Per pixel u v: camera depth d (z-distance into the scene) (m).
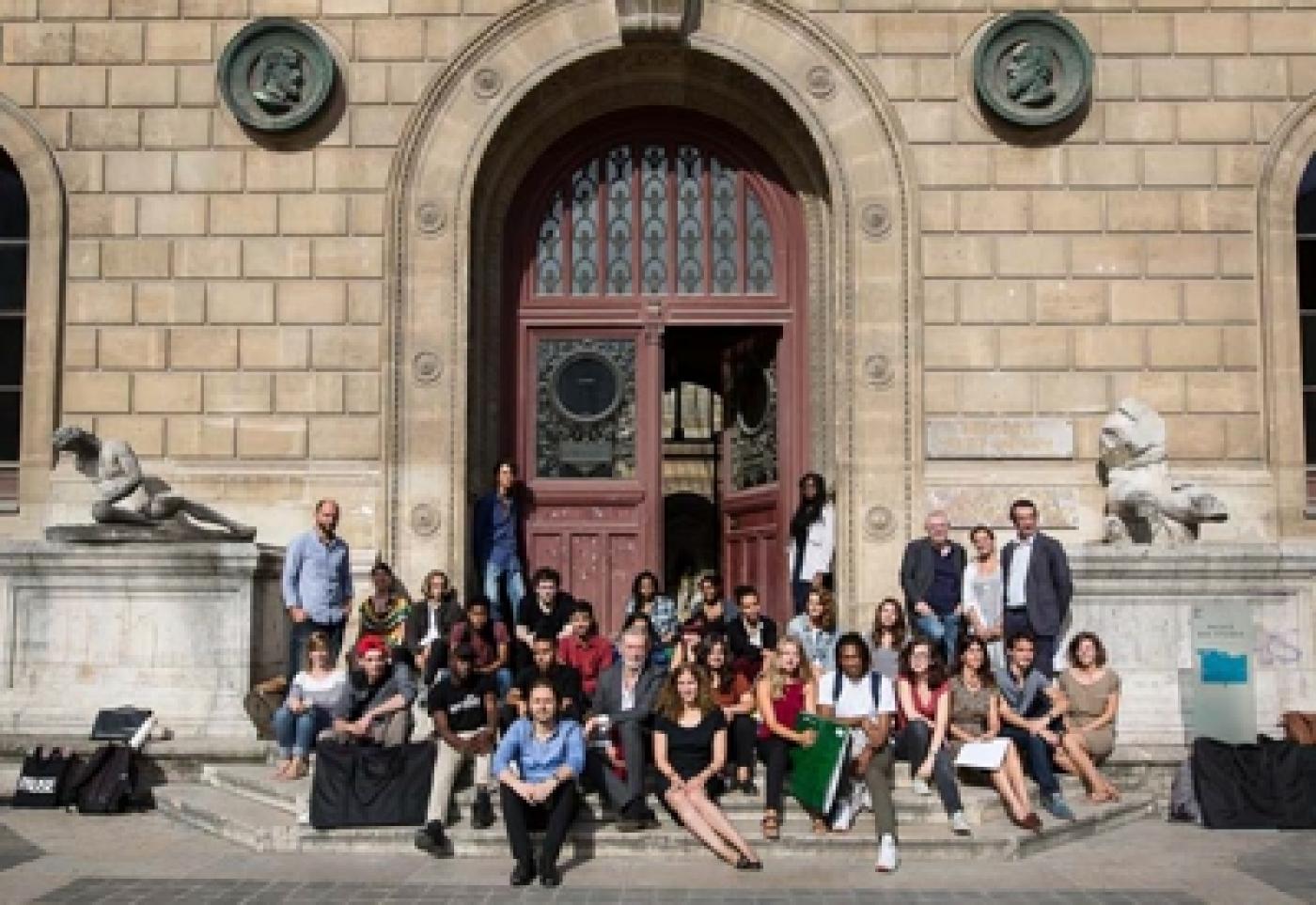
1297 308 14.07
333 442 14.03
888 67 14.28
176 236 14.24
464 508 14.04
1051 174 14.16
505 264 15.18
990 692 10.73
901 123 14.21
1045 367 14.02
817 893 8.49
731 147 15.30
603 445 15.10
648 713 10.04
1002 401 13.97
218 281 14.20
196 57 14.35
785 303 15.12
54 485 13.91
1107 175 14.15
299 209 14.23
